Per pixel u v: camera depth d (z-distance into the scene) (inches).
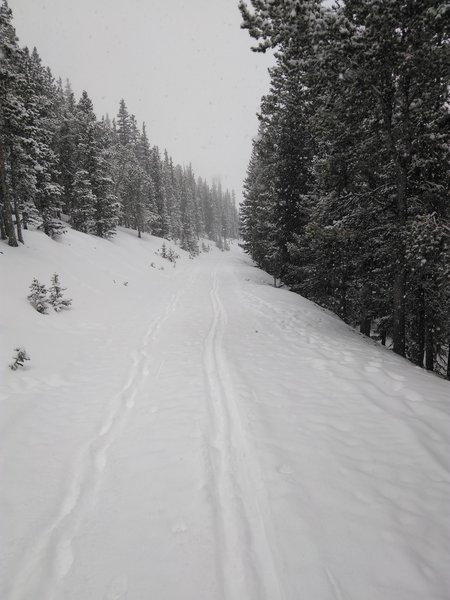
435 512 127.5
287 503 133.7
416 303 462.9
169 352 352.8
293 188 824.3
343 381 255.8
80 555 115.1
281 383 257.3
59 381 274.8
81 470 163.3
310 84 341.1
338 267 519.2
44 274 617.9
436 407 206.1
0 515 132.0
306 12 276.7
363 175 400.5
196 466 160.9
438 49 281.0
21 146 778.2
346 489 140.9
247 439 181.0
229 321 504.4
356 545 113.5
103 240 1348.4
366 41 284.2
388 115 348.2
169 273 1347.2
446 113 330.0
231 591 101.3
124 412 224.5
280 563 108.6
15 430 193.3
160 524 127.7
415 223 310.5
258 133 974.4
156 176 2527.1
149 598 99.3
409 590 97.5
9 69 671.8
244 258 2827.3
